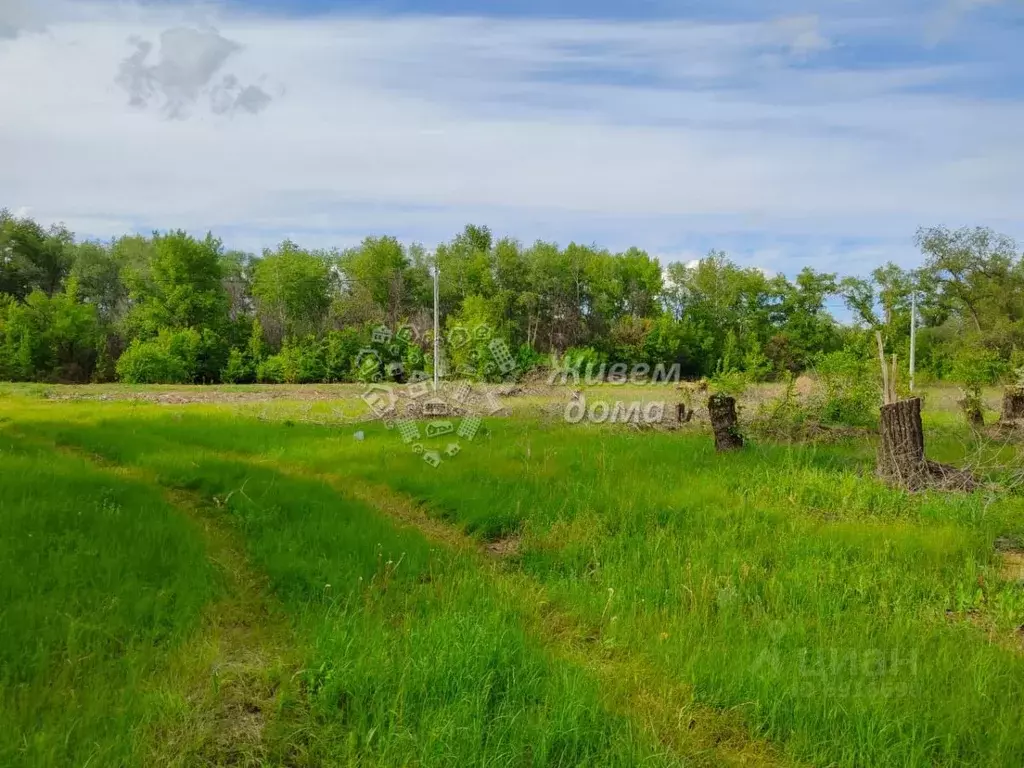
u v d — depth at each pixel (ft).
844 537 23.06
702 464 34.86
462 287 163.43
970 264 113.50
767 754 12.80
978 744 12.39
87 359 137.28
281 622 16.97
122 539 21.01
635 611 18.01
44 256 172.35
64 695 12.80
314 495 28.04
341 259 185.37
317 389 99.55
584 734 12.33
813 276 168.04
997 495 27.37
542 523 25.70
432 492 29.50
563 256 167.84
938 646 15.80
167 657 14.42
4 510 22.26
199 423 50.75
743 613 17.99
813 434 43.14
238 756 11.82
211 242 155.12
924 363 100.94
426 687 13.69
